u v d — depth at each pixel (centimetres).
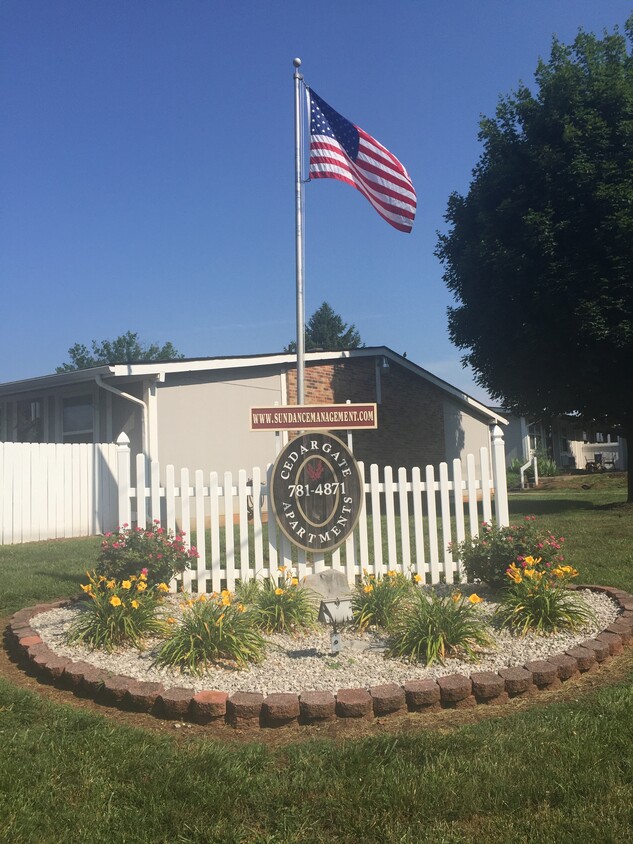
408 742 374
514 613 555
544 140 1559
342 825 302
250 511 1428
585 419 1731
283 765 360
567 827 295
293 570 698
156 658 500
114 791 332
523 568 630
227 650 495
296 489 686
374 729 407
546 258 1495
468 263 1623
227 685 459
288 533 681
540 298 1477
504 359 1655
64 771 350
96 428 1448
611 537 1055
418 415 2016
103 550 632
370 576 655
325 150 998
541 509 1728
